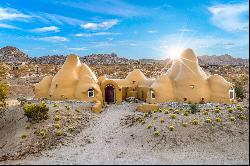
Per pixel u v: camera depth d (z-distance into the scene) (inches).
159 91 1210.0
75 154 799.1
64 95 1289.4
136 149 820.6
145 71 3789.4
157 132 884.6
